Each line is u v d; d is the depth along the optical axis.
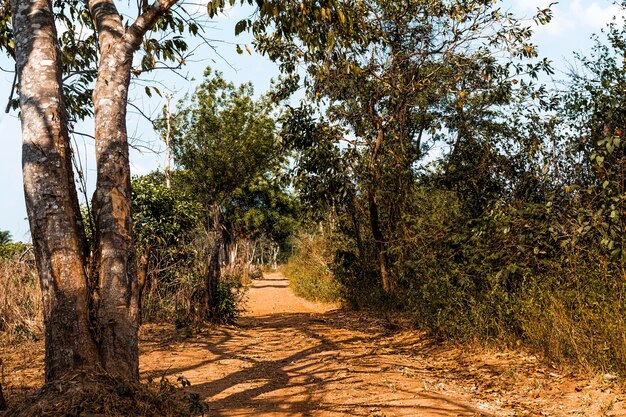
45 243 5.05
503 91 13.82
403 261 13.27
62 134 5.29
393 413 5.53
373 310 15.08
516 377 6.98
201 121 19.64
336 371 7.96
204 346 10.48
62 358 4.91
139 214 13.74
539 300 8.11
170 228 13.99
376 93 15.14
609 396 5.84
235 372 8.21
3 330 10.59
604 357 6.57
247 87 20.00
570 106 10.66
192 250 14.16
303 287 24.50
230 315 14.10
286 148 15.79
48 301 5.01
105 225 5.39
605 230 7.68
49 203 5.09
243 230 37.12
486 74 14.03
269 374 8.04
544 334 7.64
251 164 20.06
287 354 9.80
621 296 6.98
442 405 5.80
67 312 4.96
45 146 5.17
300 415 5.70
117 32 5.94
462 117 15.11
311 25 7.25
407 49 14.70
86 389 4.65
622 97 9.05
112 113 5.63
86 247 5.35
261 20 7.20
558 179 10.18
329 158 14.86
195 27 7.14
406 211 14.62
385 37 14.12
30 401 4.70
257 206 38.47
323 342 10.91
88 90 8.70
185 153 19.92
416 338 10.81
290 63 14.84
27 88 5.32
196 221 15.24
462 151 12.80
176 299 13.07
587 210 7.98
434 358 8.96
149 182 14.79
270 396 6.64
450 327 9.71
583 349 6.86
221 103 19.94
